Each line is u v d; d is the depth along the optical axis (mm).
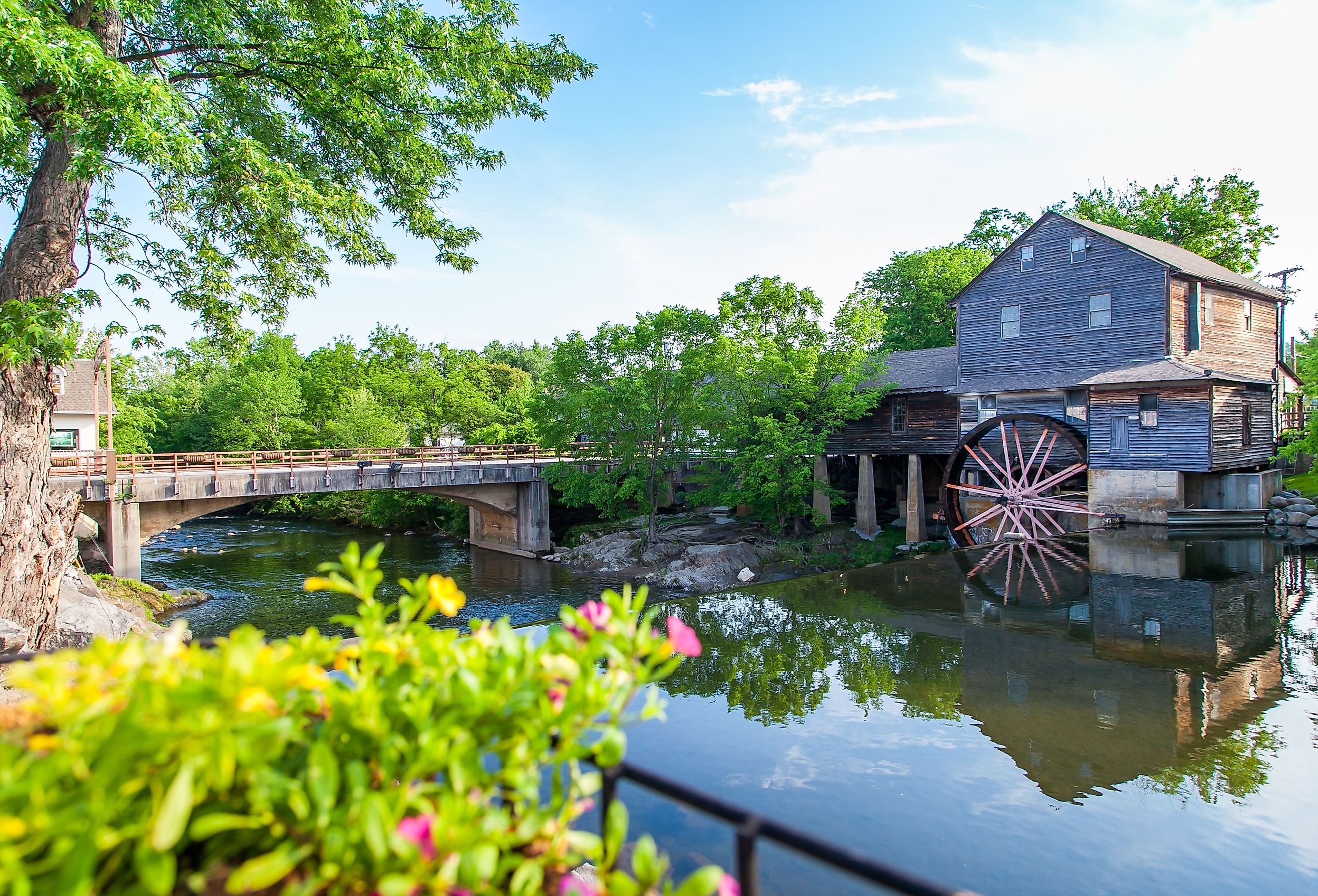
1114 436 22219
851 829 5992
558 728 1599
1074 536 20875
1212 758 7285
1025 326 25047
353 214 11195
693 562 25203
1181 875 5430
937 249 44625
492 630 1770
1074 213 40438
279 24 10750
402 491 37438
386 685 1597
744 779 6777
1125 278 22406
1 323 7098
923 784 6695
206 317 11055
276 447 46906
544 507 31141
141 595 21094
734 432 27109
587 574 26375
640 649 1778
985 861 5559
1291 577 15156
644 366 28172
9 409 7648
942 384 27422
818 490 27312
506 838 1425
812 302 27672
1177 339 21938
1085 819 6172
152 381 69000
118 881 1238
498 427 44000
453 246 13312
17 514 7652
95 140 7207
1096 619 12430
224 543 34375
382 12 11203
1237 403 22344
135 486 21875
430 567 28219
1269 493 22406
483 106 12195
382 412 46500
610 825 1608
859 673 9773
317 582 1685
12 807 1153
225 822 1223
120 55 9281
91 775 1204
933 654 10594
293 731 1414
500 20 12281
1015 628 11945
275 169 9312
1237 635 11391
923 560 18391
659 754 7258
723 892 1349
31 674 1289
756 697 8836
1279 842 5812
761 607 13609
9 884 1062
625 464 27891
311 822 1313
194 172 8758
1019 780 6812
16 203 10617
